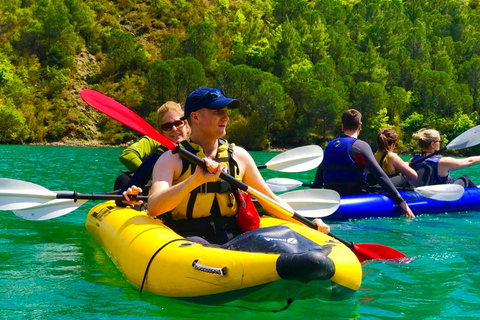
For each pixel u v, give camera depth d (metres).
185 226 2.85
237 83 40.97
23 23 43.00
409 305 2.54
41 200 3.45
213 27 47.88
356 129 5.50
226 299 2.36
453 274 3.14
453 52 55.72
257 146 39.50
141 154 4.30
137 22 50.78
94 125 38.97
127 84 43.03
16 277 3.05
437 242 4.13
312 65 45.69
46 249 3.84
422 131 5.98
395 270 3.22
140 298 2.60
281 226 2.55
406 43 53.00
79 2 47.28
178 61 41.62
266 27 53.25
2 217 5.29
